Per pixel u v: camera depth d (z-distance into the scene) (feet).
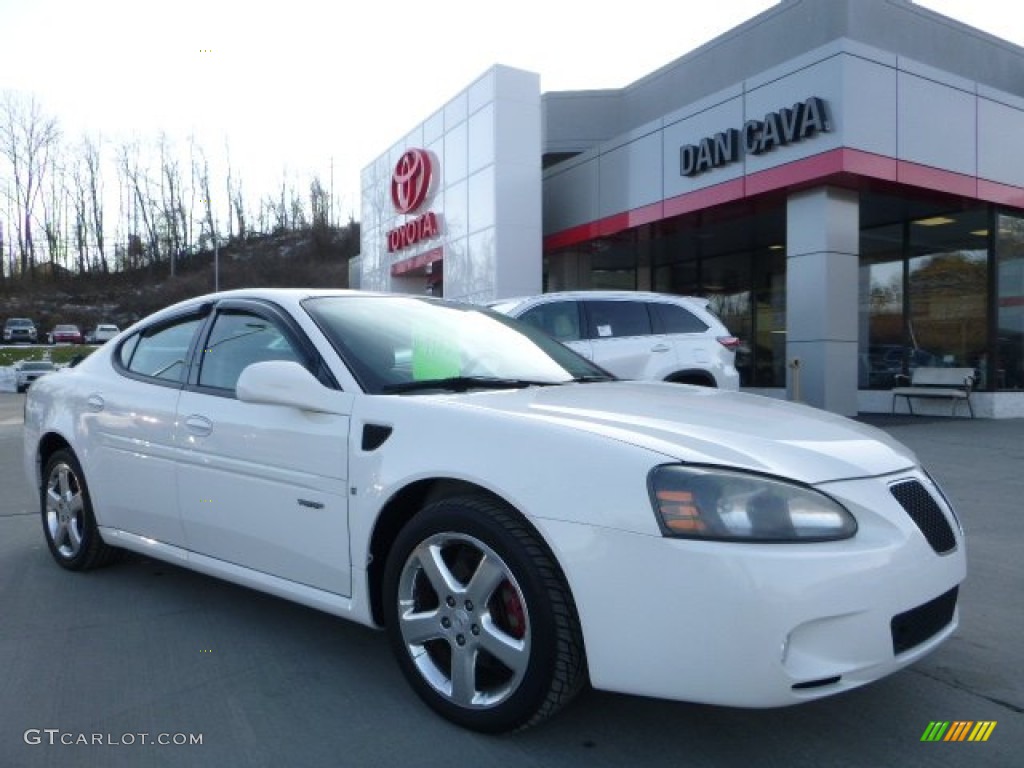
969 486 26.07
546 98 69.15
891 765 9.43
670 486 8.73
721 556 8.36
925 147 42.39
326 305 13.41
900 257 51.67
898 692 11.32
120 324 248.11
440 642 10.65
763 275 59.93
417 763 9.45
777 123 42.32
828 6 48.83
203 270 290.97
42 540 19.90
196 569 13.73
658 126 50.88
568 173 59.57
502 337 14.67
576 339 29.37
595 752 9.68
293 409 12.09
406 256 71.46
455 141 62.13
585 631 8.91
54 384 17.44
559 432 9.57
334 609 11.44
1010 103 45.96
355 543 11.07
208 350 14.24
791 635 8.39
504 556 9.49
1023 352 48.26
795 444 9.74
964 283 48.06
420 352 12.92
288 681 11.68
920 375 49.16
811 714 10.66
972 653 12.70
